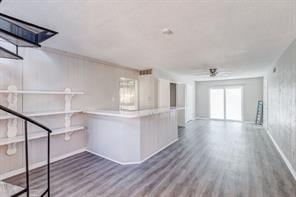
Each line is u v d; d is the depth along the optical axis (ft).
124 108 20.21
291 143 10.64
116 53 12.87
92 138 13.82
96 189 8.47
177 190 8.39
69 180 9.36
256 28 8.20
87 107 14.48
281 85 13.53
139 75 20.49
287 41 10.13
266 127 22.77
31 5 6.16
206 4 6.06
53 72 12.08
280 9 6.38
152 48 11.45
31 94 10.93
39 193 8.02
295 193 8.11
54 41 10.12
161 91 21.01
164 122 15.48
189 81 30.71
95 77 15.26
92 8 6.36
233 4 6.05
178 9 6.41
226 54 13.08
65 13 6.75
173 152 14.12
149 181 9.28
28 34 8.10
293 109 10.30
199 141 17.44
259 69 20.20
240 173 10.22
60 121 12.63
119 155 11.82
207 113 33.27
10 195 5.98
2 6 6.20
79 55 13.39
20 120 10.43
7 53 6.56
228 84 31.14
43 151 11.48
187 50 11.97
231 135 20.01
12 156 10.06
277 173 10.23
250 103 29.19
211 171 10.50
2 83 9.66
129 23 7.64
